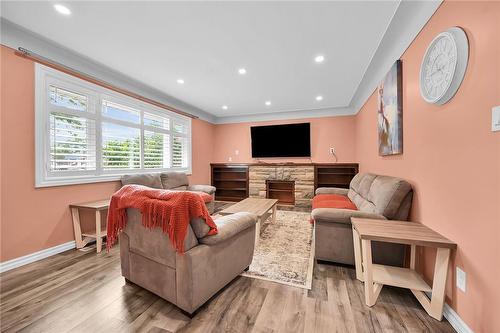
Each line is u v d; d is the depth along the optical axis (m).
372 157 3.43
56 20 1.98
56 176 2.51
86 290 1.75
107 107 3.18
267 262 2.25
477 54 1.20
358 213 2.04
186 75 3.23
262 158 5.71
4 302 1.59
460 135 1.35
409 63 2.04
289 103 4.72
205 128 5.74
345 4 1.78
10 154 2.12
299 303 1.60
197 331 1.32
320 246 2.18
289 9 1.83
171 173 4.23
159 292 1.57
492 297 1.11
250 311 1.51
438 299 1.42
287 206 5.09
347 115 5.03
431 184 1.67
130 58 2.70
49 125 2.44
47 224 2.41
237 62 2.81
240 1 1.74
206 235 1.53
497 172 1.09
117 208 1.70
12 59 2.13
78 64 2.71
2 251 2.07
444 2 1.49
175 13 1.88
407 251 1.96
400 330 1.34
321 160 5.23
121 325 1.37
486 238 1.15
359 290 1.77
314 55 2.62
